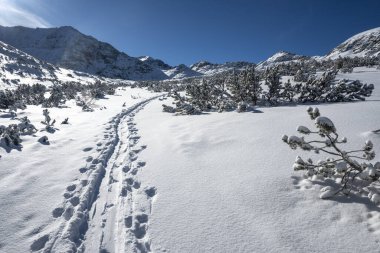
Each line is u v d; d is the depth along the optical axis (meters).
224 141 5.92
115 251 2.89
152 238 2.98
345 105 8.44
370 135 4.96
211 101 11.91
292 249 2.62
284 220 3.04
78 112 12.03
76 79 52.31
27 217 3.44
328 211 3.07
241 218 3.17
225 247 2.75
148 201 3.78
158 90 26.53
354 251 2.50
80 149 6.22
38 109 12.68
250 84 11.09
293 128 6.23
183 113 10.39
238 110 9.20
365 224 2.80
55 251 2.85
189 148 5.75
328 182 3.64
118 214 3.54
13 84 31.14
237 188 3.83
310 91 10.61
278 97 11.09
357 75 18.38
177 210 3.48
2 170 4.82
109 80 67.44
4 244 2.95
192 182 4.20
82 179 4.55
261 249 2.67
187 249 2.77
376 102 8.56
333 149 4.62
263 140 5.61
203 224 3.14
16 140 6.31
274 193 3.57
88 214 3.58
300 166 3.76
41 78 41.16
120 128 8.73
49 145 6.44
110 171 4.97
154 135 7.32
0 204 3.69
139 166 5.12
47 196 3.98
